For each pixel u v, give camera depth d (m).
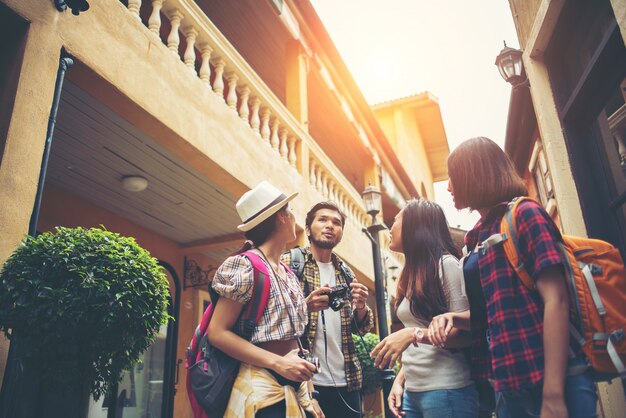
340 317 3.24
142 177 5.11
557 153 4.34
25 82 2.85
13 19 2.93
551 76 4.55
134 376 5.97
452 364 2.11
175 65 4.41
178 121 4.24
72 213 5.37
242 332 1.91
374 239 5.96
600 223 4.05
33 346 2.41
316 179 7.80
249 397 1.78
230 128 5.11
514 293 1.58
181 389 6.61
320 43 7.99
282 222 2.24
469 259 1.91
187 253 7.14
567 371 1.43
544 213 1.56
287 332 1.95
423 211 2.38
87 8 3.10
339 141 11.43
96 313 2.51
